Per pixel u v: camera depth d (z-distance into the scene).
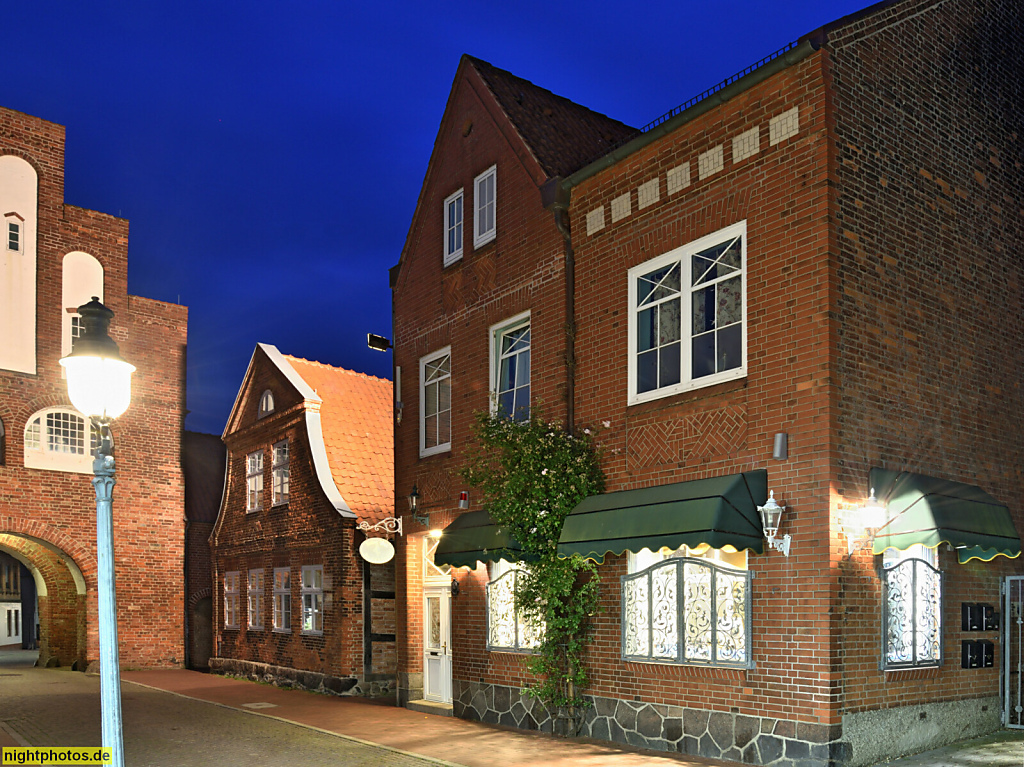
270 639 22.08
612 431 12.28
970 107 12.02
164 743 12.48
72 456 24.36
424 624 16.52
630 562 11.80
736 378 10.67
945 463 10.82
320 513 20.39
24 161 24.36
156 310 26.58
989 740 10.63
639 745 11.34
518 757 10.88
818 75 10.07
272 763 10.98
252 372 24.17
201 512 27.56
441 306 16.23
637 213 12.26
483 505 14.61
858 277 10.08
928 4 11.55
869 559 9.76
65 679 21.83
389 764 10.76
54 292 24.48
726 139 11.06
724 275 11.01
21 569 43.47
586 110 16.80
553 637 12.27
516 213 14.49
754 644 9.98
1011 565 11.80
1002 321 11.98
